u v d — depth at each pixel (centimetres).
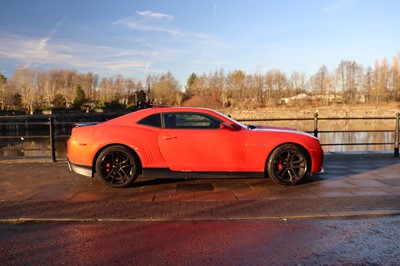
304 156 527
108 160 521
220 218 387
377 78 7600
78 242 326
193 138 512
